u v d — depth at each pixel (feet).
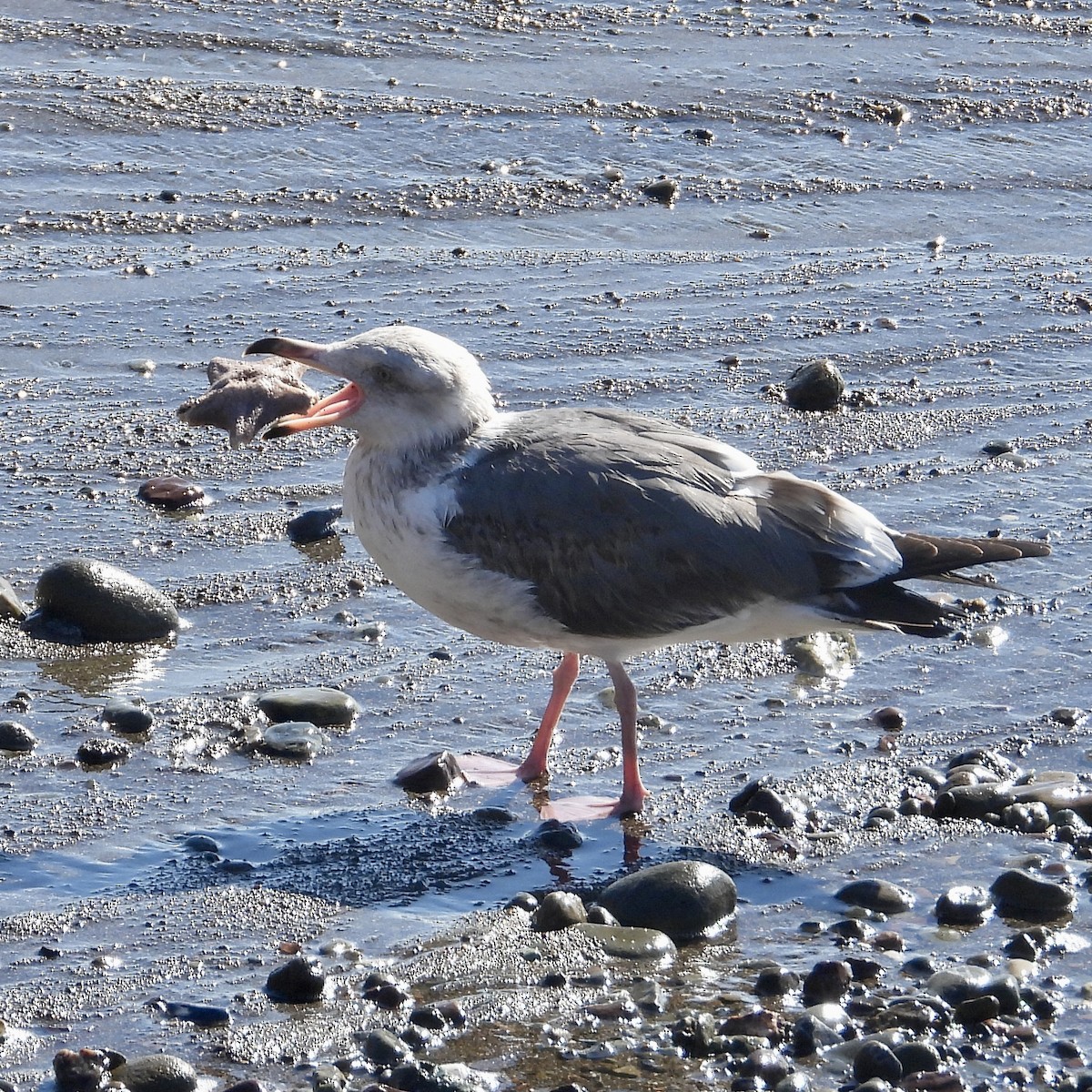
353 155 74.23
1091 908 34.99
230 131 74.90
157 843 35.81
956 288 67.97
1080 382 61.05
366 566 47.83
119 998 30.99
